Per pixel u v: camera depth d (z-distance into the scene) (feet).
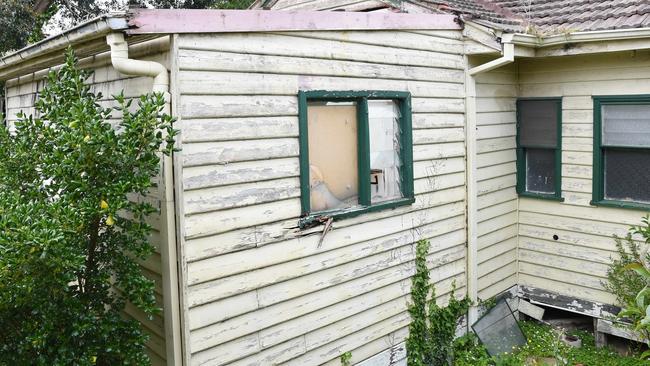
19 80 25.09
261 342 15.52
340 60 17.10
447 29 20.77
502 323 23.27
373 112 18.69
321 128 17.11
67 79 13.20
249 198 14.94
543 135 24.50
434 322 21.06
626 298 21.15
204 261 14.15
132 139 11.84
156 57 14.15
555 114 24.02
